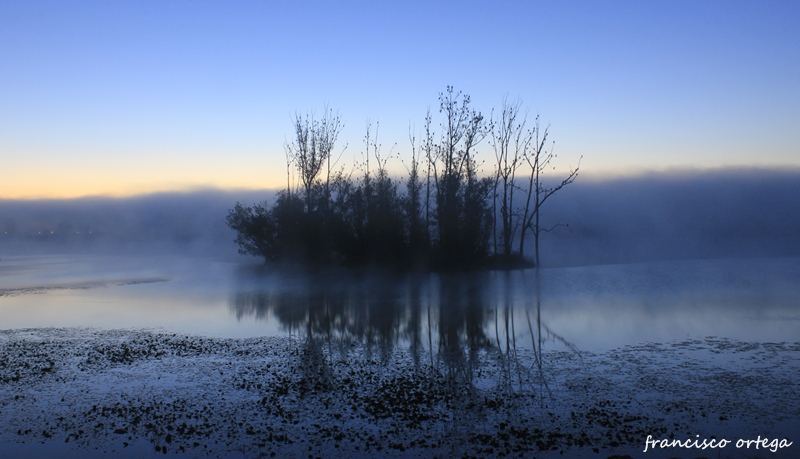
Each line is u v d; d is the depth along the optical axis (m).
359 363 13.85
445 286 33.75
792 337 16.36
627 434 8.77
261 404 10.47
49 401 10.84
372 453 8.15
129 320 21.44
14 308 24.95
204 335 18.09
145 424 9.48
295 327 19.67
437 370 13.02
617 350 14.97
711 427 9.06
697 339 16.28
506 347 15.70
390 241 45.69
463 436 8.75
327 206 49.31
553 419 9.48
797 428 8.97
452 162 46.16
